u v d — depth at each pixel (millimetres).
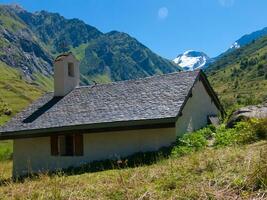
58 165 25625
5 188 12672
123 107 24266
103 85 28266
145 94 24828
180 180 9141
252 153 10617
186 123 24094
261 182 7770
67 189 10297
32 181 13125
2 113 93750
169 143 22297
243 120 22078
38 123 26266
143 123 22266
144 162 20688
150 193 8398
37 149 26562
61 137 25906
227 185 8055
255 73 181250
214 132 24172
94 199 8898
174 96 23531
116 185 9609
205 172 9492
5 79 157625
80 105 26656
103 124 23469
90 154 24578
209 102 28250
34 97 136500
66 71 29531
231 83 182875
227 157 10586
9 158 39781
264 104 24000
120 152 23672
